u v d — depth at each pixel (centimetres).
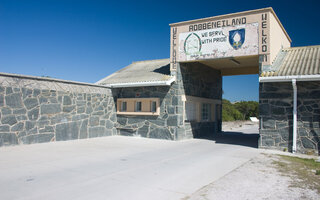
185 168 690
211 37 1226
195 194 477
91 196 459
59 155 818
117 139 1278
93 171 634
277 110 1036
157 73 1453
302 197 464
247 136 1616
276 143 1033
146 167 692
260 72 1095
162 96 1331
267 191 496
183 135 1337
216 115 1833
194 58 1263
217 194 477
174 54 1320
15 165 666
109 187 513
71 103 1169
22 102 964
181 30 1309
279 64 1118
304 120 979
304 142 970
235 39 1163
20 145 952
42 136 1032
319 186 532
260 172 647
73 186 512
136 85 1330
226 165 732
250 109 4484
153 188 513
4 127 904
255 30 1118
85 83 1245
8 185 505
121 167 685
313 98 969
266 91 1059
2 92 899
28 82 990
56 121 1095
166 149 1017
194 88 1477
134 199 449
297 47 1269
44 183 526
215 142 1277
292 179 584
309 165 741
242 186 528
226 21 1189
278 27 1253
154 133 1340
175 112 1291
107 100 1397
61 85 1132
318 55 1123
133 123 1404
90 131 1270
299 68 1017
